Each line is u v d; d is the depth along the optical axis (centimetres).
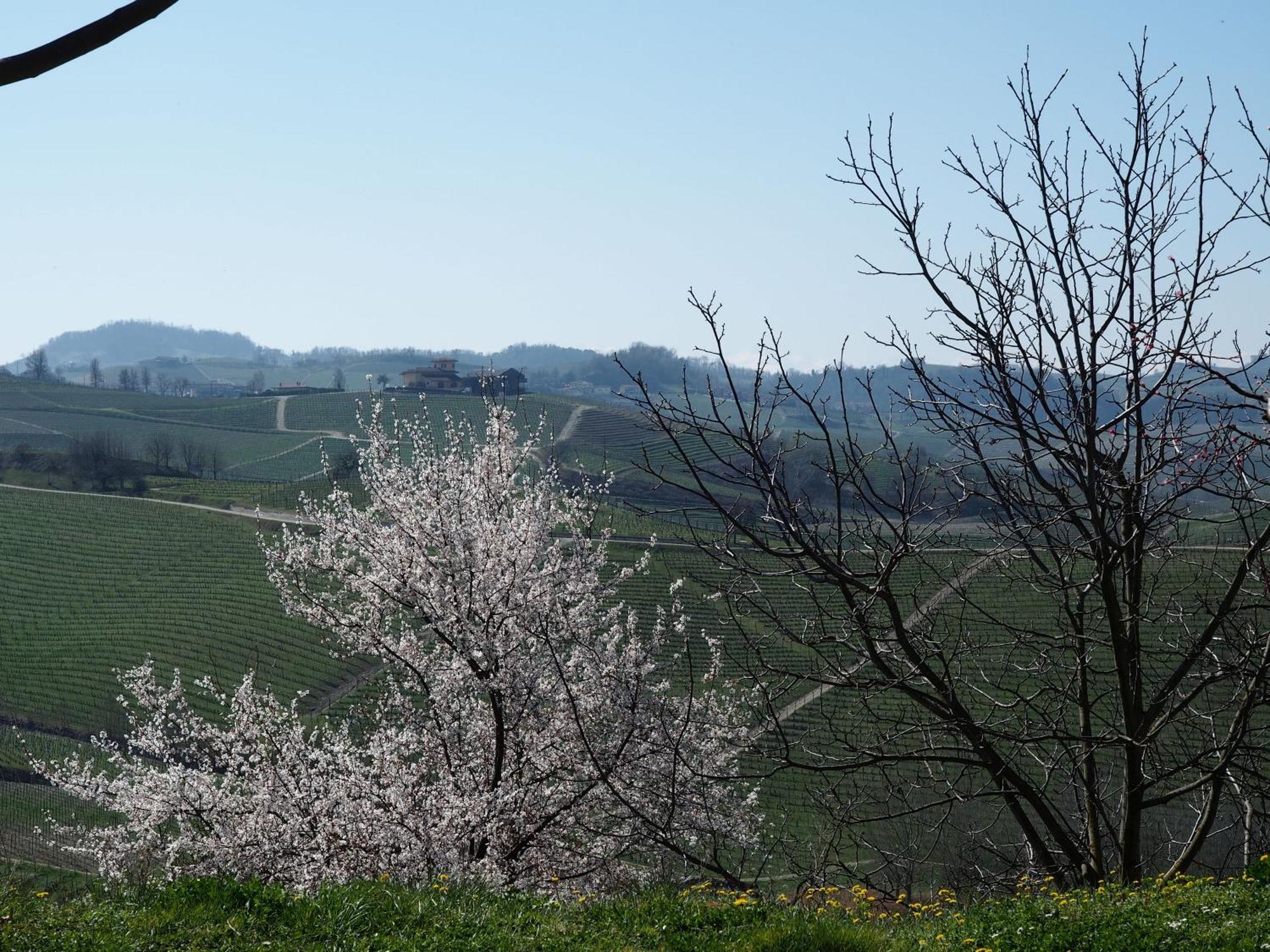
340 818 1418
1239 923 684
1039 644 1022
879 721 997
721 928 741
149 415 16850
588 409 13200
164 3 308
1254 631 913
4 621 6825
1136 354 820
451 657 1594
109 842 1552
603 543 1755
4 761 4547
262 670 5853
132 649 6331
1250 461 830
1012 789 949
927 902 1094
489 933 711
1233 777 886
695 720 1492
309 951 662
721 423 855
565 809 1467
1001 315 845
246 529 8462
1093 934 688
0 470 10306
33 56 298
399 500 1656
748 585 982
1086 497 813
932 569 1001
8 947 618
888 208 851
